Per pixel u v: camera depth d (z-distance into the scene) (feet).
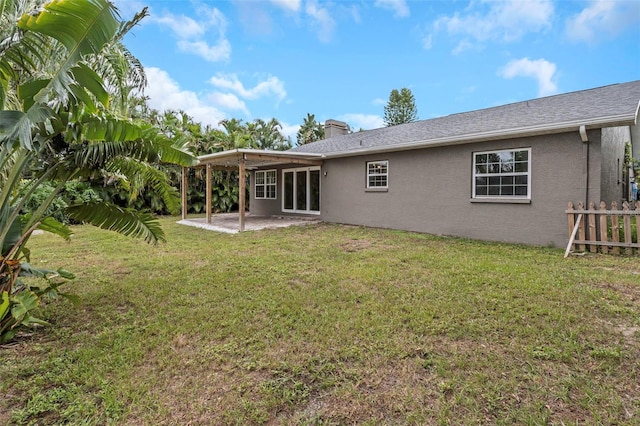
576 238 22.18
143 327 11.20
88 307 13.06
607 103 23.88
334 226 36.99
